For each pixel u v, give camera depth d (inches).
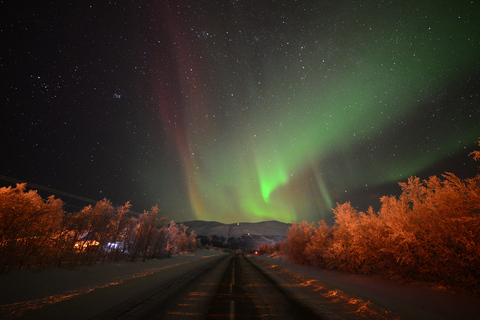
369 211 441.1
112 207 618.5
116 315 193.5
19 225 351.9
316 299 278.4
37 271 364.2
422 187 326.3
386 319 198.2
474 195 251.8
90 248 562.6
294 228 876.0
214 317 200.7
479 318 199.3
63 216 486.6
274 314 212.8
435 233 299.0
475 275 271.3
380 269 408.8
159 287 333.1
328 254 561.9
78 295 253.8
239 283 400.5
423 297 269.4
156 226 915.4
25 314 186.5
